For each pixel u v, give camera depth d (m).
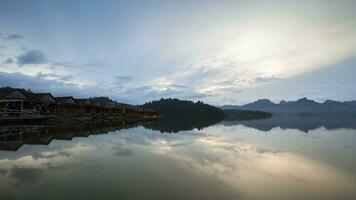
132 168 12.97
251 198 9.23
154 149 19.31
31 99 43.19
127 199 8.68
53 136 24.72
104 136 26.58
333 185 10.92
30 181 10.32
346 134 34.00
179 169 13.05
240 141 25.75
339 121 72.69
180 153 17.92
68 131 30.16
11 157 14.73
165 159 15.52
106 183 10.34
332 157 17.38
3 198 8.44
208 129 42.56
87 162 14.00
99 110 65.94
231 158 16.50
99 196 8.88
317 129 42.81
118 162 14.26
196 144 22.89
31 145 19.08
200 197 9.12
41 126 35.84
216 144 23.22
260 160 16.08
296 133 35.56
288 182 11.27
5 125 35.53
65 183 10.18
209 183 10.78
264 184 10.89
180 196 9.15
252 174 12.51
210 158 16.30
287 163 15.27
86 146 19.44
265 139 27.77
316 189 10.37
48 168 12.44
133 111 83.38
